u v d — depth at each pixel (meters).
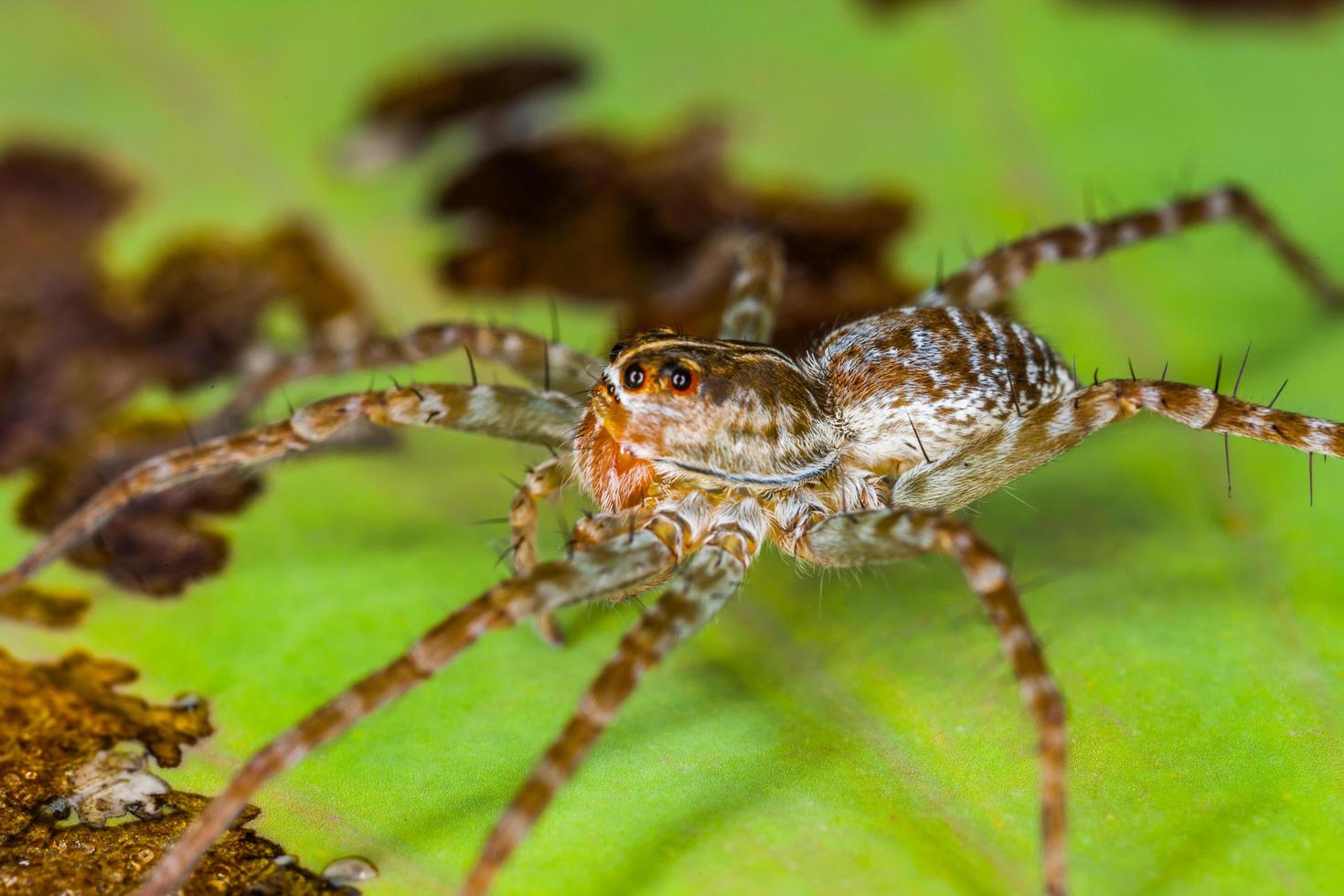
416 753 0.09
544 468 0.09
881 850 0.09
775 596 0.09
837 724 0.09
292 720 0.09
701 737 0.09
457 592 0.09
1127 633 0.09
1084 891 0.09
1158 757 0.09
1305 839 0.09
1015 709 0.09
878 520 0.09
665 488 0.09
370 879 0.09
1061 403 0.09
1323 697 0.09
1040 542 0.09
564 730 0.09
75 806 0.09
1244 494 0.09
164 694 0.09
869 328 0.09
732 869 0.09
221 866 0.09
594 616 0.09
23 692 0.09
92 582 0.09
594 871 0.09
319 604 0.09
